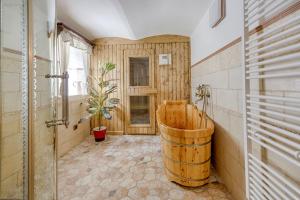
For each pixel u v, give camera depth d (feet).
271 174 3.70
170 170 6.82
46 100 4.45
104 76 13.17
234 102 5.66
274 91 3.73
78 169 7.91
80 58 11.91
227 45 6.10
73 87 11.30
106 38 13.04
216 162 7.57
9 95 3.11
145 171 7.70
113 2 7.80
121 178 7.15
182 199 5.84
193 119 9.96
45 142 4.37
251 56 4.32
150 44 12.95
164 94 13.07
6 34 2.89
